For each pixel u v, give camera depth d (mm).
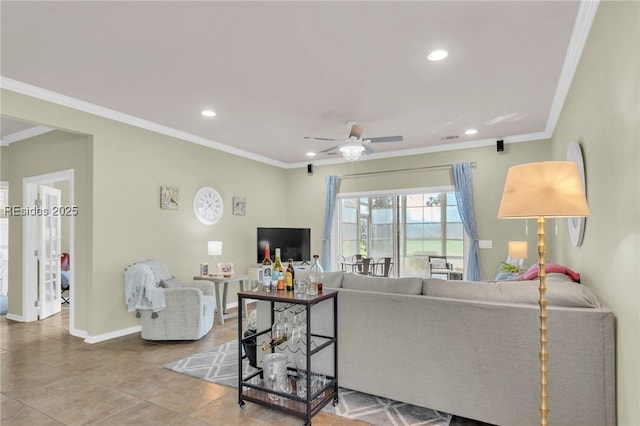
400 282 2740
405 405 2738
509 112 4383
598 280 2379
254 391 2807
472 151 5820
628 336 1794
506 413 2277
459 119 4645
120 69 3203
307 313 2436
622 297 1870
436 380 2492
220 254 5469
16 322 5227
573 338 2092
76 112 4012
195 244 5500
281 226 7410
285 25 2523
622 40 1740
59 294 5867
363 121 4719
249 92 3740
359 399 2840
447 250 6141
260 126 4953
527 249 5137
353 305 2787
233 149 6207
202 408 2707
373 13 2385
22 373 3359
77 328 4527
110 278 4363
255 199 6754
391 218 6590
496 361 2307
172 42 2752
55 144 4793
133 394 2936
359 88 3643
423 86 3602
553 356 2141
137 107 4191
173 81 3465
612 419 2018
